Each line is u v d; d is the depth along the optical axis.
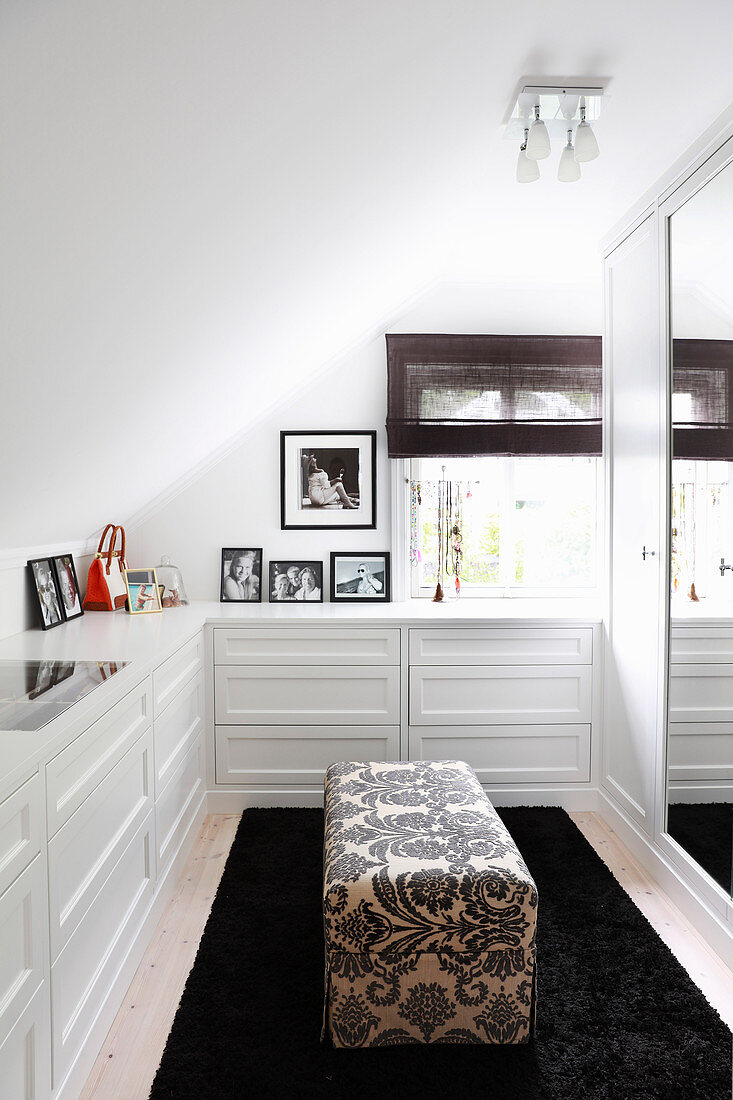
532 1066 1.68
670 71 1.78
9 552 2.47
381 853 1.81
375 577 3.61
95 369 1.48
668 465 2.44
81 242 1.03
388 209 1.91
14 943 1.28
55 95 0.76
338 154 1.36
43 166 0.84
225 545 3.62
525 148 1.97
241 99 0.98
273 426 3.60
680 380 2.33
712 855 2.16
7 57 0.69
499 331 3.63
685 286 2.29
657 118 2.06
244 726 3.13
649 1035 1.78
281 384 3.05
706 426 2.14
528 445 3.57
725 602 2.03
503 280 3.58
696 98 1.93
